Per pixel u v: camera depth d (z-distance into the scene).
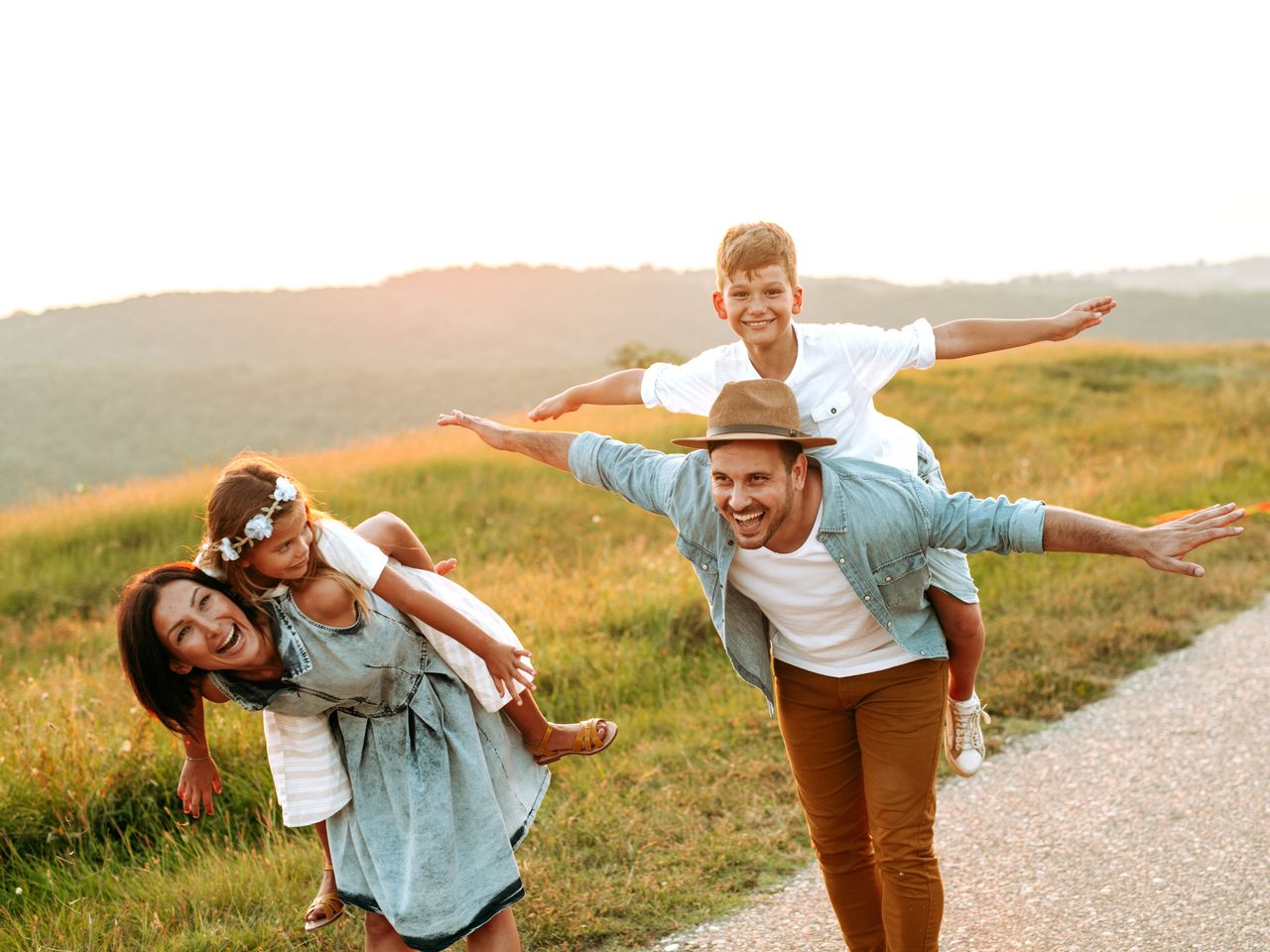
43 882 4.30
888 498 2.85
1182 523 2.62
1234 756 5.05
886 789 3.02
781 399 2.73
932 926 2.98
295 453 18.25
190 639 2.70
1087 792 4.83
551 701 6.09
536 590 8.19
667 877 4.20
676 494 3.02
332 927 3.89
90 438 128.38
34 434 128.88
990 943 3.64
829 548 2.84
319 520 2.88
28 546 12.40
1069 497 10.95
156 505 13.66
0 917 4.06
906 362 3.32
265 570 2.72
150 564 12.12
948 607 3.22
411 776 2.91
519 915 3.94
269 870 4.24
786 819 4.68
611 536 12.01
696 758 5.36
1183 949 3.44
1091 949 3.52
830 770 3.22
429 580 3.12
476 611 3.12
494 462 15.36
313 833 4.72
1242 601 7.77
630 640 6.96
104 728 5.33
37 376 153.50
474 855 2.93
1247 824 4.31
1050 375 23.55
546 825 4.67
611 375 3.71
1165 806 4.59
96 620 10.59
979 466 13.91
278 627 2.77
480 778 2.96
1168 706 5.81
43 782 4.70
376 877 2.92
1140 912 3.72
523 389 150.38
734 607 3.09
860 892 3.32
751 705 6.01
